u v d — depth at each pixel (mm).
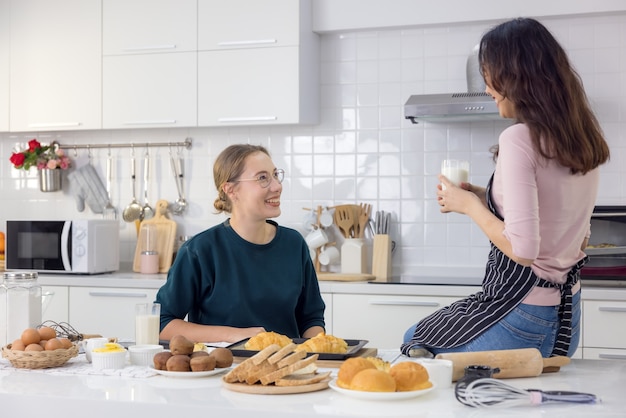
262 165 2428
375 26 4199
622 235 3580
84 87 4387
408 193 4273
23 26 4484
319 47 4375
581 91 1809
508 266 1864
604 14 3967
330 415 1434
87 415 1572
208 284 2473
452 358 1729
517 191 1733
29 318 2123
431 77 4227
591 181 1840
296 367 1636
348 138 4352
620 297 3395
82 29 4387
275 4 4086
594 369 1884
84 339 2193
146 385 1700
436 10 4113
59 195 4805
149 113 4281
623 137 3982
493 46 1815
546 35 1791
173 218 4625
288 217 4438
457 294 3611
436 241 4234
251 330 2291
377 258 4094
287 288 2500
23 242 4234
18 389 1661
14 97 4504
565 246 1836
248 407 1497
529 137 1748
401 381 1577
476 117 3947
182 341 1832
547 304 1841
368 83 4320
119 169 4715
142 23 4289
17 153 4660
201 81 4203
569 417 1432
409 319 3674
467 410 1479
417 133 4254
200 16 4203
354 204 4332
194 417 1509
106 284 4055
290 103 4074
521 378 1780
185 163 4609
